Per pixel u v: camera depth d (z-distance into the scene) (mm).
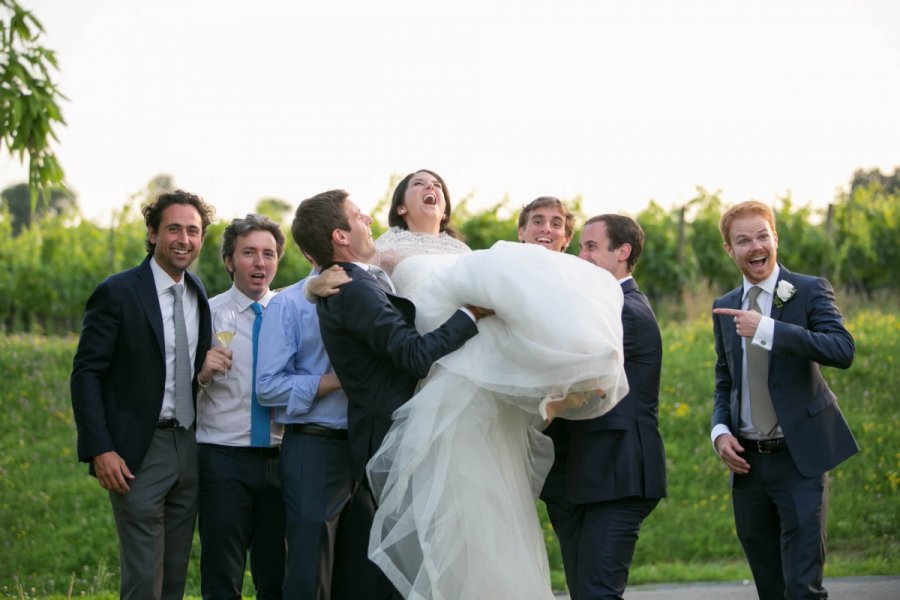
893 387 9867
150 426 4520
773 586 4680
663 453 4523
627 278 4672
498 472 4059
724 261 17328
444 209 5113
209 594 4875
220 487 4879
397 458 4012
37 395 10984
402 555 4043
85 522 8477
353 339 4172
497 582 3973
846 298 14742
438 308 4129
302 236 4375
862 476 8500
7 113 7617
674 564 7793
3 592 7438
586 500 4371
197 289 4785
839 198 18734
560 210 5062
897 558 7348
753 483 4633
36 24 7715
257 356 4910
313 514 4363
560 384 3865
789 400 4520
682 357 11164
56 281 18266
